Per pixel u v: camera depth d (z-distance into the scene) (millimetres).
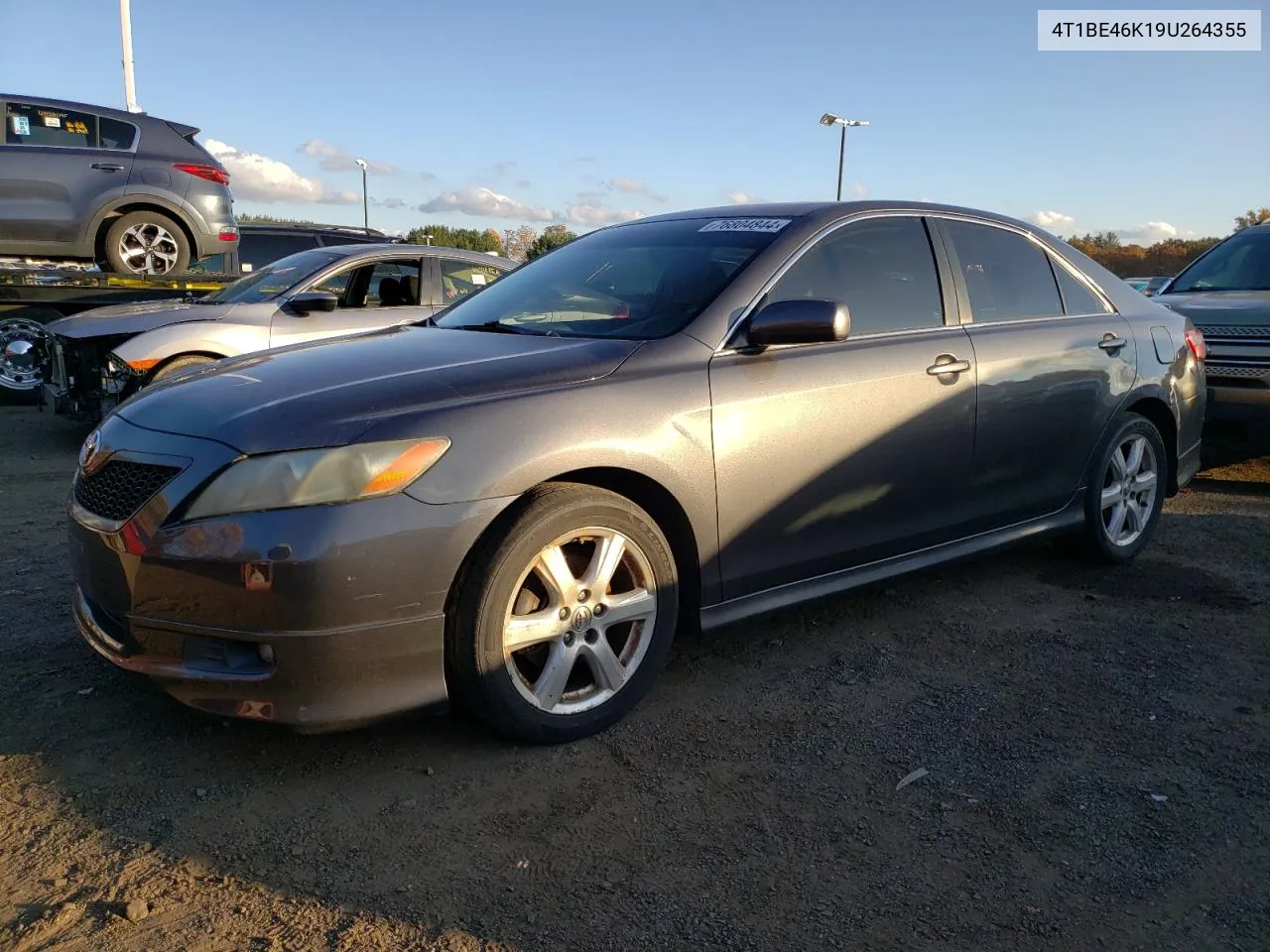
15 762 2859
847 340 3711
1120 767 2982
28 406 9312
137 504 2732
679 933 2217
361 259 7695
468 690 2867
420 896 2318
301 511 2582
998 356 4133
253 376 3121
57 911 2217
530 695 2953
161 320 7137
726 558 3348
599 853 2506
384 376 3000
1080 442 4539
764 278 3566
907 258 4047
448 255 8148
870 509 3732
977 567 4875
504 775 2859
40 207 9234
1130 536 4949
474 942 2166
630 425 3057
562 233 25516
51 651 3613
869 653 3805
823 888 2389
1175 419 5074
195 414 2867
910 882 2420
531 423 2883
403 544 2656
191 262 10258
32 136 9258
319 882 2361
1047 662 3740
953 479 4008
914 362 3818
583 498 2965
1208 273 7895
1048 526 4508
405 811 2668
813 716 3275
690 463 3188
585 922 2244
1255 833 2652
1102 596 4492
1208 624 4168
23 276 8844
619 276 3861
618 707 3143
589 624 3055
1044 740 3139
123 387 6844
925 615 4215
